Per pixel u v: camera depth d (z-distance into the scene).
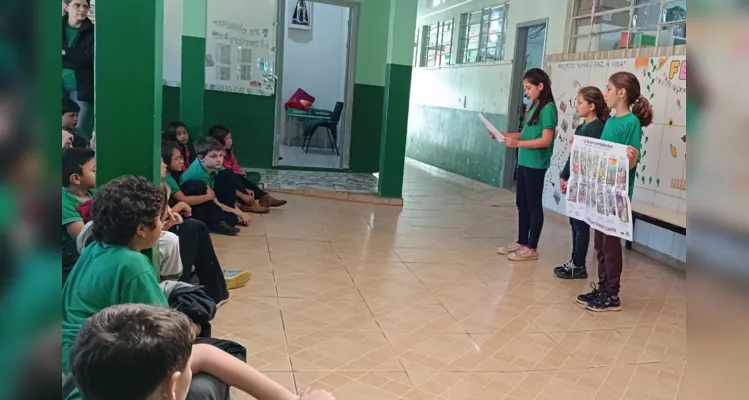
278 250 3.90
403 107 5.62
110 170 2.12
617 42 5.00
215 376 1.54
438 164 8.72
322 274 3.49
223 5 6.36
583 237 3.66
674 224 3.80
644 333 2.93
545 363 2.53
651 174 4.45
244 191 4.89
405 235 4.59
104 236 1.67
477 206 6.05
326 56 9.55
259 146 6.88
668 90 4.25
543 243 4.62
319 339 2.59
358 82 7.06
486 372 2.41
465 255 4.12
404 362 2.44
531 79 3.79
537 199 3.99
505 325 2.92
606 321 3.06
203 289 2.23
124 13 2.04
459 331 2.80
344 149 7.22
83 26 3.38
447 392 2.23
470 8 7.83
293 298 3.06
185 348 1.19
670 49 4.22
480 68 7.54
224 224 4.22
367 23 6.95
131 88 2.09
